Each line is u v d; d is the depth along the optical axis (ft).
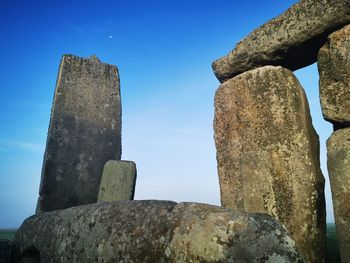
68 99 17.78
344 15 10.87
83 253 6.69
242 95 13.64
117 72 19.80
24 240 9.35
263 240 4.61
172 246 5.27
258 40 13.28
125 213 6.50
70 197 16.78
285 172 11.94
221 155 13.99
